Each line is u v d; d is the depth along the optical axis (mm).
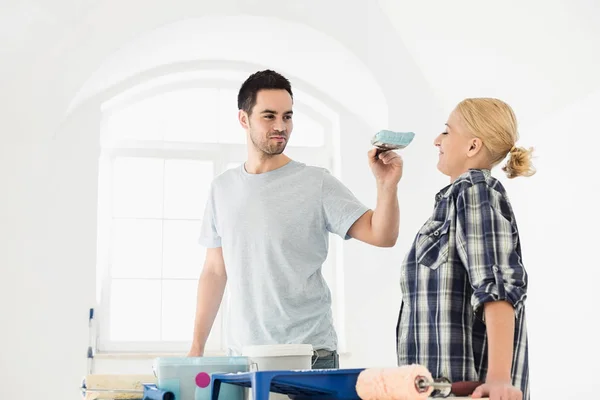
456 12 3943
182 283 4688
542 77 3834
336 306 4707
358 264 4633
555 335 3688
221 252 2555
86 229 4359
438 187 4473
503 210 1778
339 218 2354
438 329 1787
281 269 2326
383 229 2211
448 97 4492
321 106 4844
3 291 4199
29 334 4207
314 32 4359
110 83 4496
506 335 1632
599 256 3359
